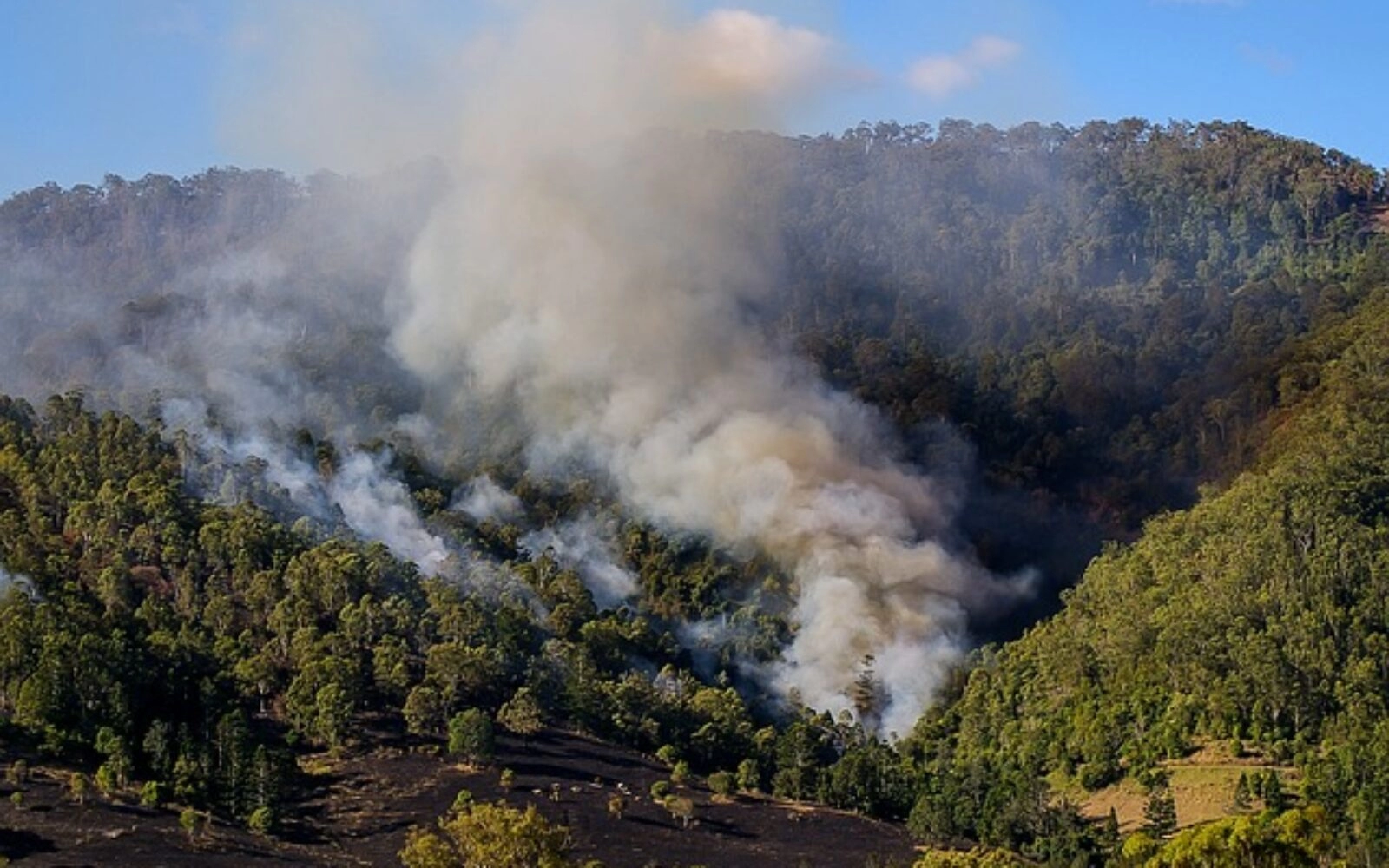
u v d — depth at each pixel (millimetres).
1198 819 116688
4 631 121188
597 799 121125
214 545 145500
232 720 116188
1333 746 120188
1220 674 130250
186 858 100688
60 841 100875
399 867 102812
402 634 143375
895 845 120688
